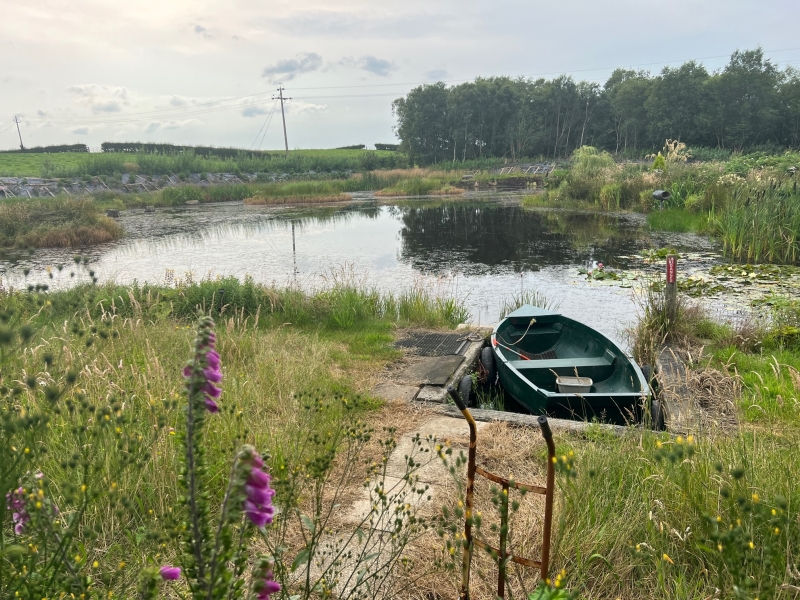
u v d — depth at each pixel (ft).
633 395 18.88
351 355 26.14
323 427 16.33
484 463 15.56
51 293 31.94
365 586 10.46
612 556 10.86
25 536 7.70
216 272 49.98
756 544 10.03
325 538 12.04
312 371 22.24
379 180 165.78
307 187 135.85
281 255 58.70
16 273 49.03
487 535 11.82
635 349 28.02
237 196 137.49
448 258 54.90
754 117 216.13
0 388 10.10
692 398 19.21
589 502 11.81
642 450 14.32
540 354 27.61
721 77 216.13
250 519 5.08
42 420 7.73
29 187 120.06
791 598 9.09
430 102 240.94
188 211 110.32
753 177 69.97
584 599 9.98
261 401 18.44
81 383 15.21
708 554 10.25
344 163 202.90
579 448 15.43
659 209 81.25
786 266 45.83
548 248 58.70
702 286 39.70
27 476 7.22
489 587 10.46
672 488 11.85
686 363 24.09
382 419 18.99
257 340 25.98
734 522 10.07
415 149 241.96
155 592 5.55
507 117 242.78
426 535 12.09
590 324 33.24
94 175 145.38
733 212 57.36
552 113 248.52
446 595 10.42
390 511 13.03
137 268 52.49
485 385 26.07
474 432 8.42
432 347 27.76
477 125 240.53
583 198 101.96
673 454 10.45
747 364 23.80
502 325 27.45
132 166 152.25
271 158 197.06
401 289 42.09
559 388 21.67
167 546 9.80
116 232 74.38
